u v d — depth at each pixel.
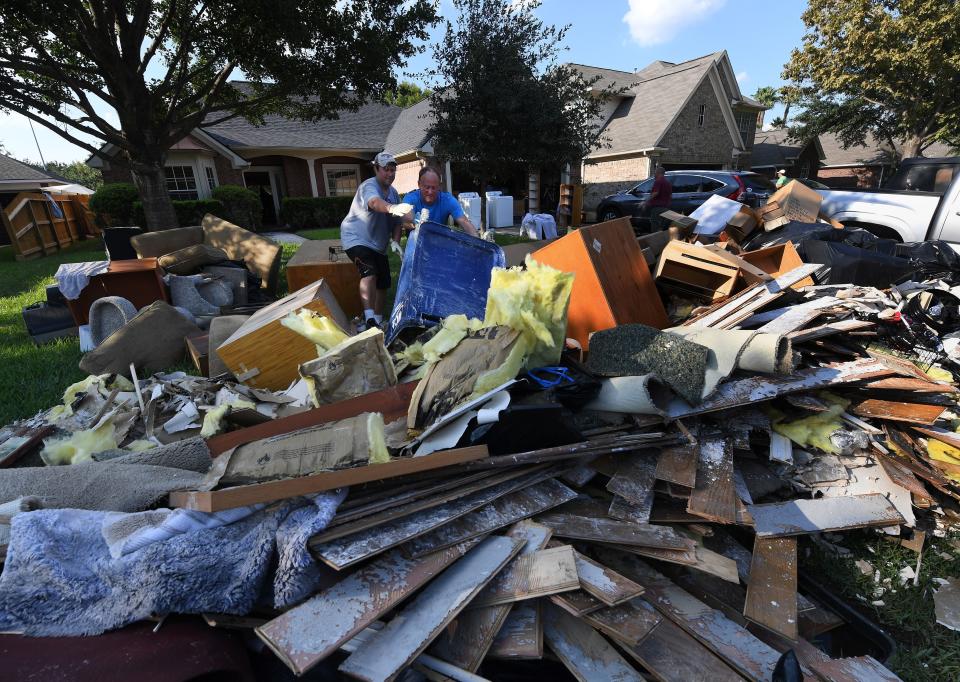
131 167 9.07
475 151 8.61
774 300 3.47
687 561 1.77
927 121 17.64
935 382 2.71
